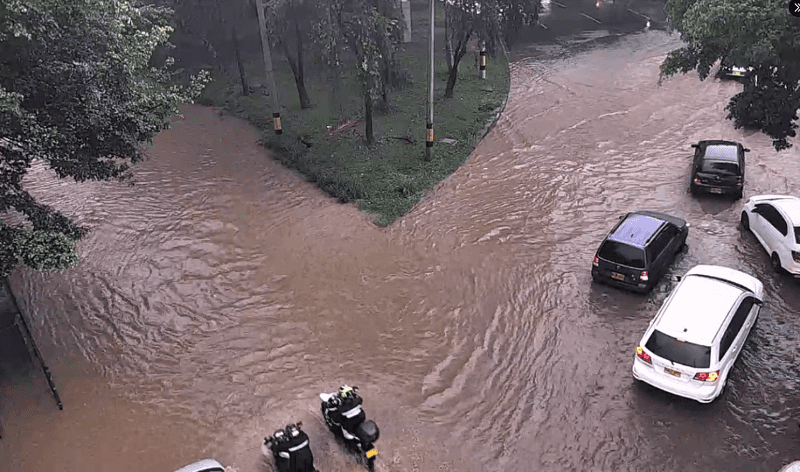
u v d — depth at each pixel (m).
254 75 30.88
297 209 18.89
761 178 20.27
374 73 21.75
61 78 12.25
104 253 16.83
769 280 15.12
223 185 20.50
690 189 19.34
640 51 34.38
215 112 27.25
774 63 13.60
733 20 12.80
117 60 13.17
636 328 13.69
